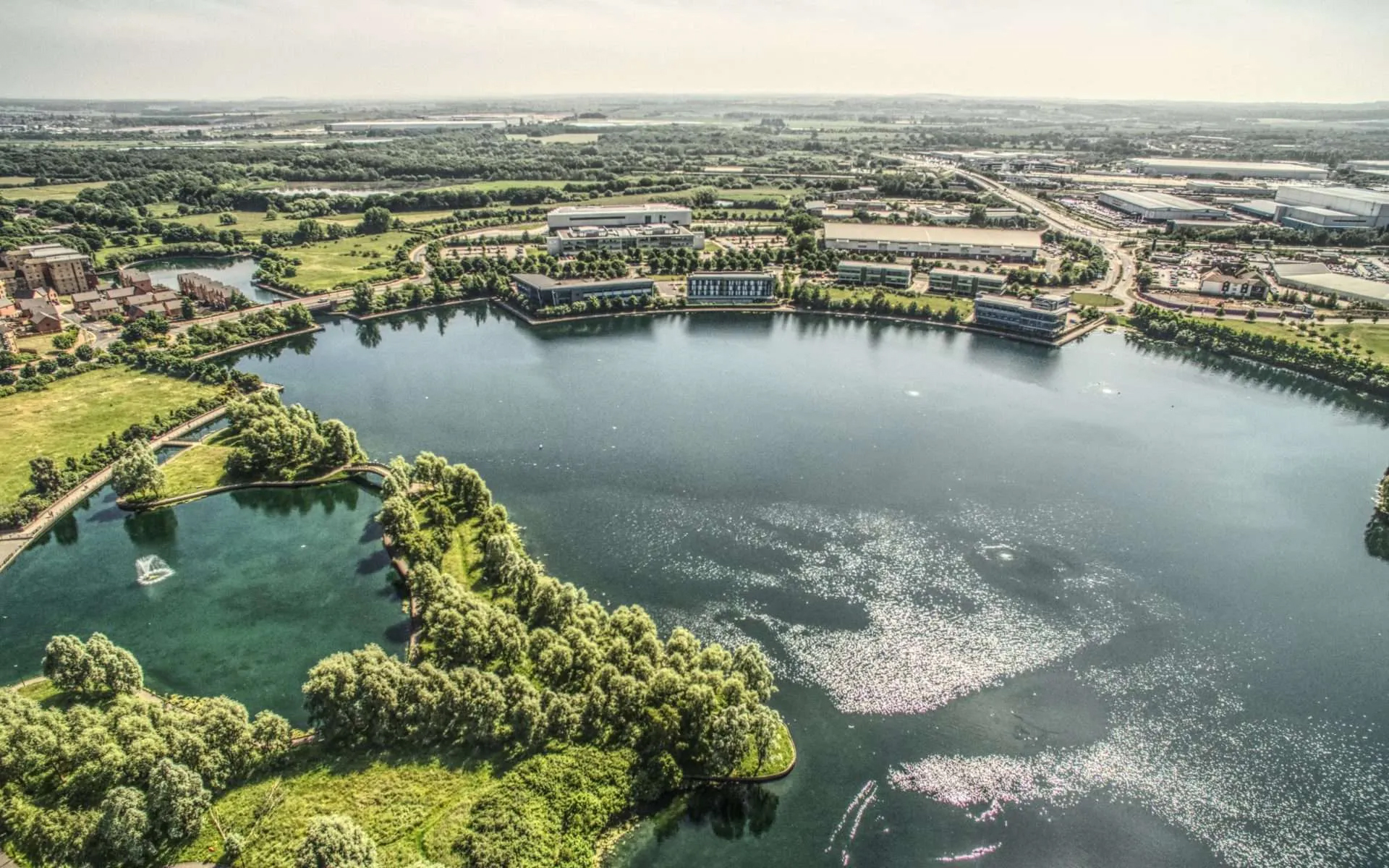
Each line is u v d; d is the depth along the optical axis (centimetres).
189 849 8819
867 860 9294
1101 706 11669
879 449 19588
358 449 18488
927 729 11212
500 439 19938
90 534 15788
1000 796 10194
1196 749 10956
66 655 10794
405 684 10388
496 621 11712
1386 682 12250
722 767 10062
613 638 11750
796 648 12662
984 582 14412
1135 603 13962
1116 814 9988
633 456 19012
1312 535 16238
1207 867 9338
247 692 11631
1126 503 17262
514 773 9731
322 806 9350
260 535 15812
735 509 16662
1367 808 10119
